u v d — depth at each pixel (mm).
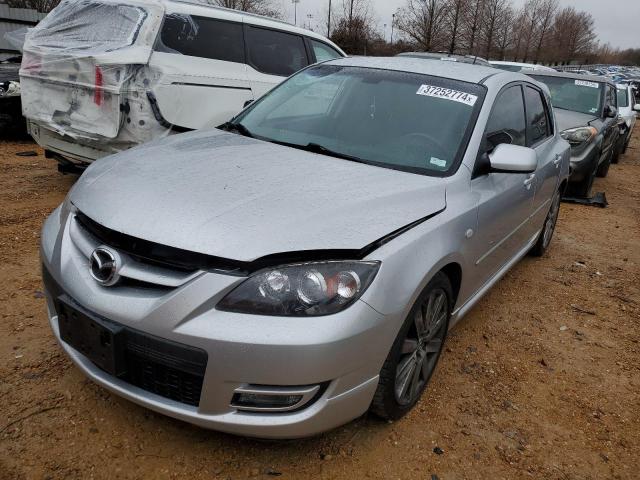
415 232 2459
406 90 3430
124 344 2150
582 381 3379
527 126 4141
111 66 4852
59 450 2350
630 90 14289
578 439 2826
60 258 2418
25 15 15977
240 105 5906
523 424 2885
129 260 2195
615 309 4504
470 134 3137
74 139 5277
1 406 2555
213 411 2125
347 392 2221
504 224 3486
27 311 3377
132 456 2363
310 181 2576
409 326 2467
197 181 2475
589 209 7949
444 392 3064
